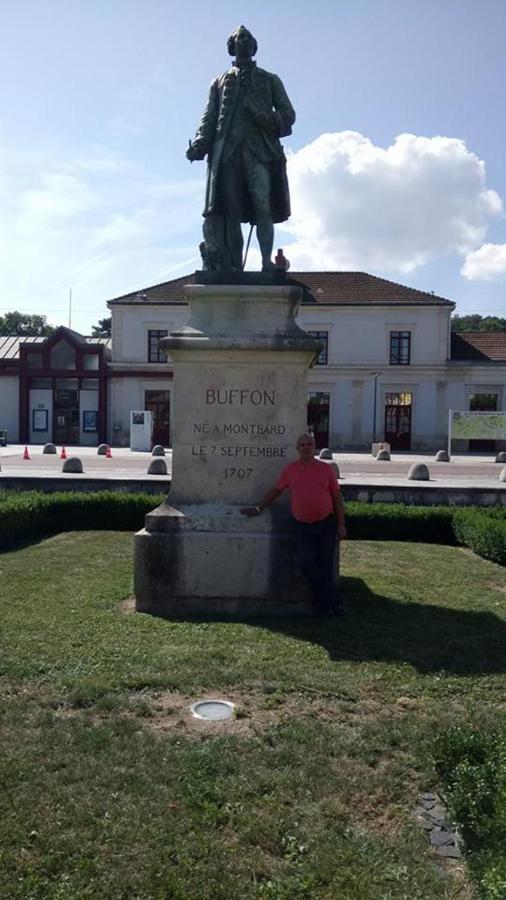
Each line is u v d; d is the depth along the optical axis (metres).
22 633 5.20
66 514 10.73
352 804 3.08
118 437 45.66
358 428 46.00
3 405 46.31
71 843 2.73
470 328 99.75
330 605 5.86
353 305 45.41
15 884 2.53
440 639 5.27
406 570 7.88
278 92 6.71
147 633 5.28
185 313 45.34
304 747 3.54
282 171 6.73
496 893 2.29
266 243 6.53
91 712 3.93
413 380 45.53
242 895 2.50
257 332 6.20
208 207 6.64
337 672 4.57
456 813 2.80
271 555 5.93
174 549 5.95
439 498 12.00
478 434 32.69
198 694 4.21
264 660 4.76
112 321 45.69
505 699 4.20
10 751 3.44
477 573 7.78
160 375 45.38
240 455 6.21
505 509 10.46
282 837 2.81
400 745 3.60
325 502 5.81
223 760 3.36
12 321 95.88
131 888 2.52
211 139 6.75
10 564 7.76
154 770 3.28
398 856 2.73
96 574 7.27
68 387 45.75
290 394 6.21
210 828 2.86
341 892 2.52
